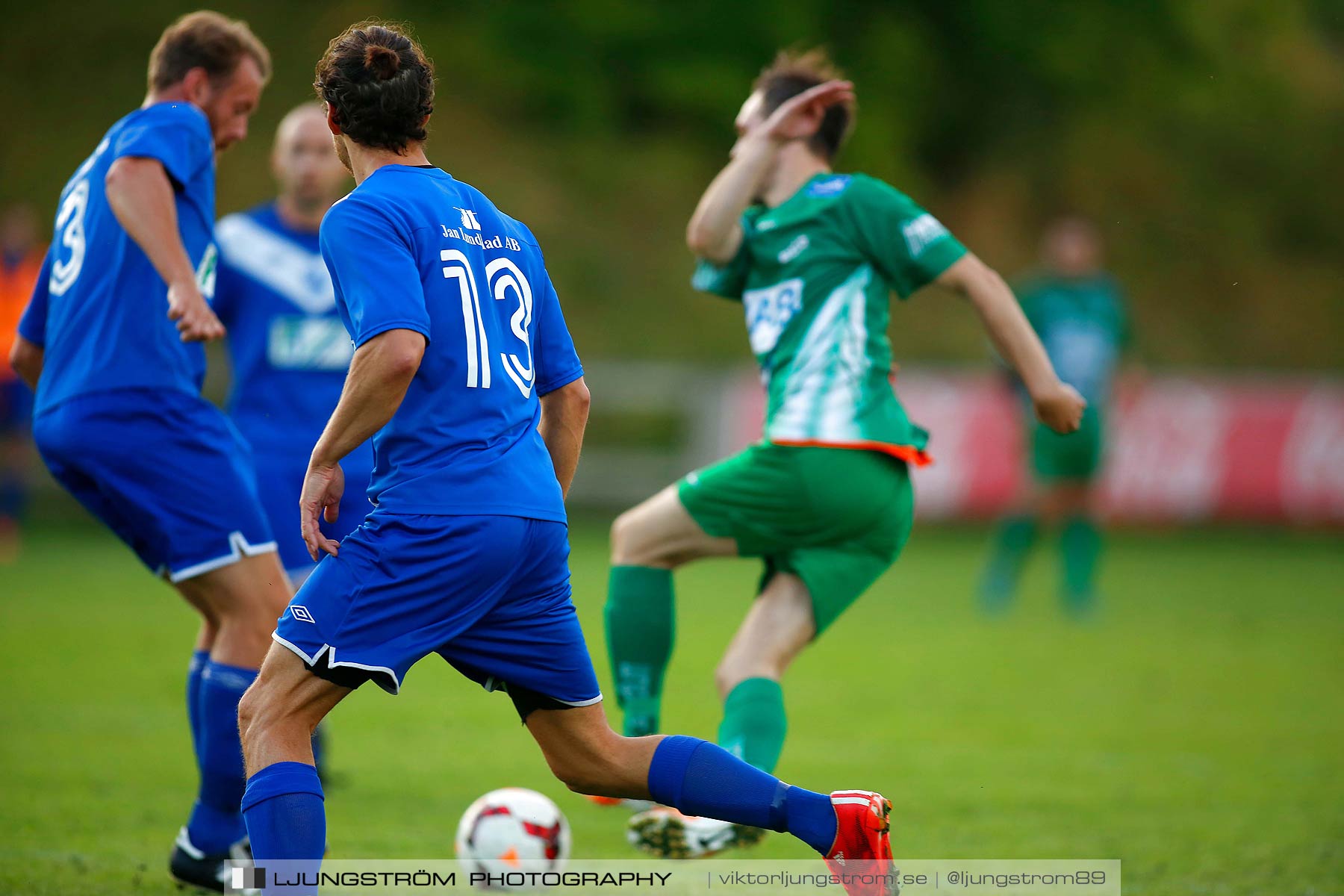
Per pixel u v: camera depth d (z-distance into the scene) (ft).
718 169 264.31
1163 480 179.52
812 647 100.99
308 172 62.54
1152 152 290.35
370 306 29.94
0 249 142.92
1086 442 121.29
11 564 141.08
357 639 30.58
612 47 267.18
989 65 288.10
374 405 29.89
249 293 62.59
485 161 240.32
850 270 45.03
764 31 273.54
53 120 215.92
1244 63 312.09
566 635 33.27
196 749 42.37
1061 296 122.93
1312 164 295.28
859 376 44.55
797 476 44.06
